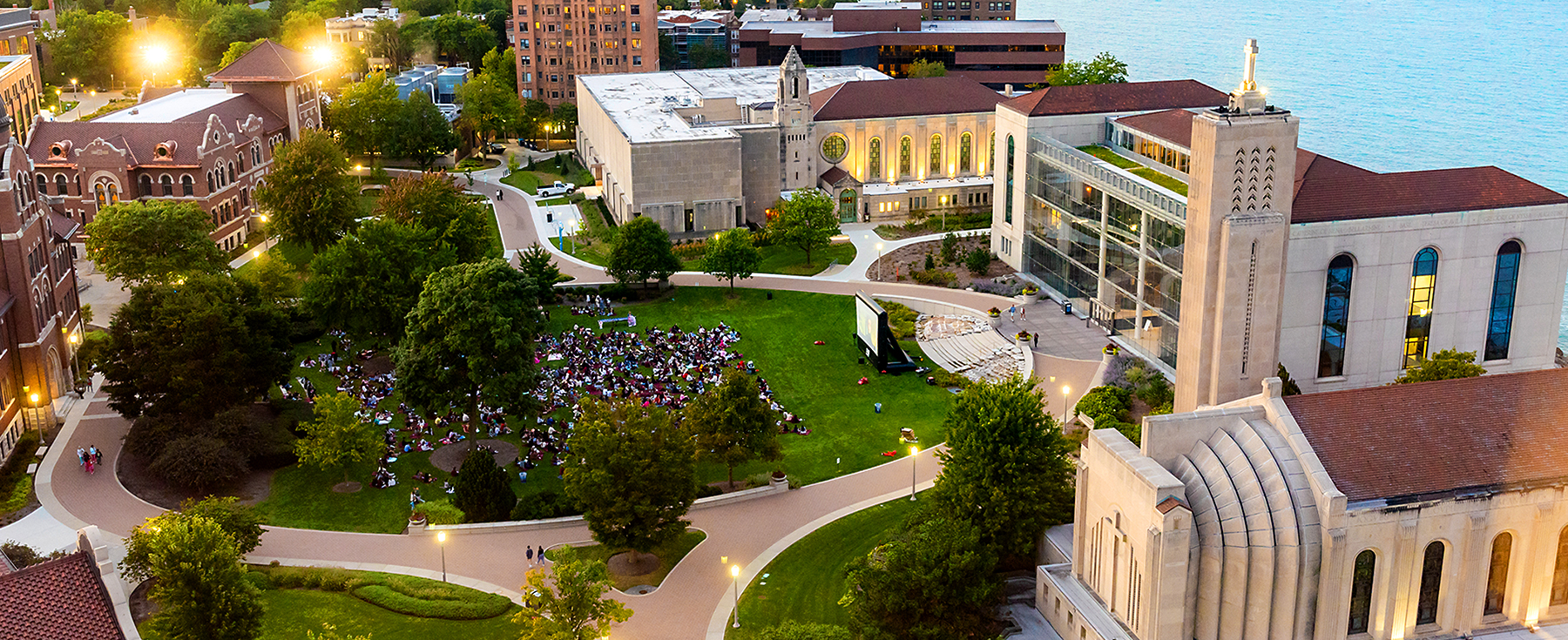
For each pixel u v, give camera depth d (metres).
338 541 100.94
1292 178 102.12
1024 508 86.75
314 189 175.00
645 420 95.25
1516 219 116.88
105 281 166.25
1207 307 104.31
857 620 81.19
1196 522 73.38
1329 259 114.50
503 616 88.25
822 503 107.38
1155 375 128.75
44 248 126.06
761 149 196.25
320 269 136.25
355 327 135.12
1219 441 75.44
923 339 150.25
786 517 104.56
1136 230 137.50
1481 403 76.25
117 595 57.00
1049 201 160.50
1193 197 103.88
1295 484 72.38
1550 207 116.81
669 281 172.00
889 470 114.56
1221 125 98.69
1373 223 114.12
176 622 73.00
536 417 123.12
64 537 99.81
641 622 88.38
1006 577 89.94
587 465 94.06
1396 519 71.38
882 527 102.12
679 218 190.00
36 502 106.00
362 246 136.00
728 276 166.75
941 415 127.94
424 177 169.50
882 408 130.38
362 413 126.75
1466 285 118.69
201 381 113.38
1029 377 133.50
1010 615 85.19
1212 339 105.38
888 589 79.50
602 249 190.62
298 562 96.75
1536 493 72.69
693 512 105.44
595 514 92.50
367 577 92.69
